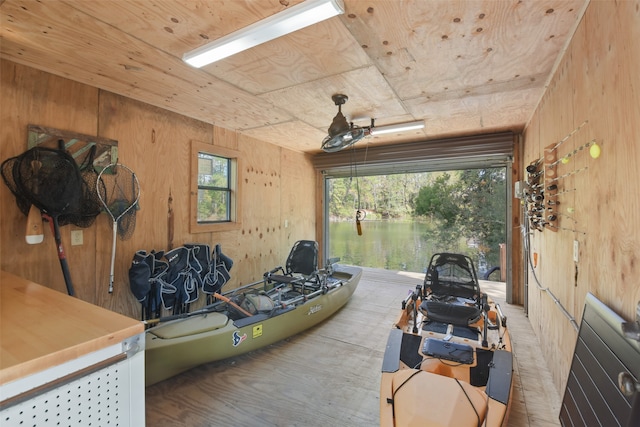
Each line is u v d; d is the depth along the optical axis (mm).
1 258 2088
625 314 1164
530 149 3453
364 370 2447
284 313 2820
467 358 1975
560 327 2131
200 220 3676
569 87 1896
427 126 3840
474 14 1602
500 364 1781
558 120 2170
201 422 1845
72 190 2242
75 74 2340
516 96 2809
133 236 2865
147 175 2992
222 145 3861
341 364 2539
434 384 1494
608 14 1321
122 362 905
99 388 848
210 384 2244
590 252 1552
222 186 3980
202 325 2367
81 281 2492
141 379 957
